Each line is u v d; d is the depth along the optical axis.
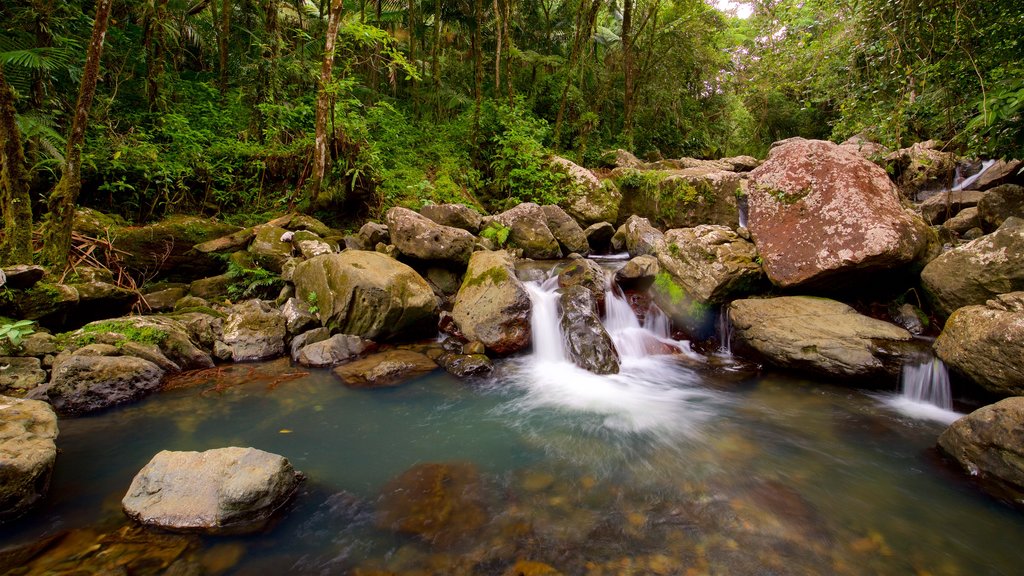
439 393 5.17
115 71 8.93
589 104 17.61
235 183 8.34
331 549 2.69
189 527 2.74
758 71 8.76
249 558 2.59
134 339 5.01
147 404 4.52
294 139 9.08
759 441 4.21
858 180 5.83
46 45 6.88
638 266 7.56
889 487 3.47
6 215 5.15
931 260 5.50
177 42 10.69
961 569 2.66
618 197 11.61
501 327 6.17
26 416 3.22
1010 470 3.33
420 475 3.56
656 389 5.45
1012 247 4.62
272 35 9.60
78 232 6.13
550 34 17.42
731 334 6.48
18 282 4.77
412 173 10.48
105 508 2.94
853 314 5.55
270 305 6.43
